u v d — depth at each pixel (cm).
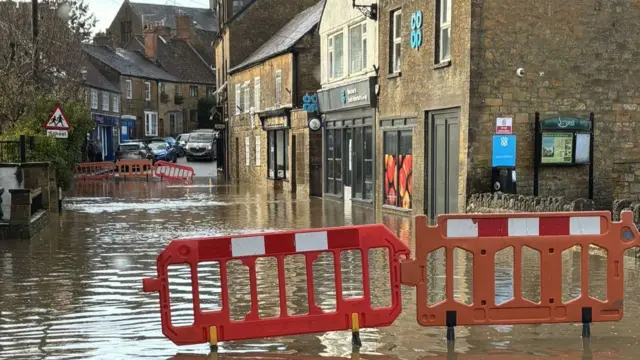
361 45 2300
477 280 672
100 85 5641
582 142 1645
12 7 3209
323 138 2666
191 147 5941
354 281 967
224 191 3078
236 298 878
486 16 1599
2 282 988
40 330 732
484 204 1534
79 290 932
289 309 808
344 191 2478
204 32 8469
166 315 651
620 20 1673
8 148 2145
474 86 1602
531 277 962
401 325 734
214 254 659
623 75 1684
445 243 669
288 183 3122
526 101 1630
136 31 8606
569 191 1661
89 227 1666
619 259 681
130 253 1258
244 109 3944
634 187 1422
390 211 2058
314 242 670
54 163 2245
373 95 2155
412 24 1895
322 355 637
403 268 667
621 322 738
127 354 648
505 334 697
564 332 702
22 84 2523
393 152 2062
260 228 1647
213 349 656
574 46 1650
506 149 1616
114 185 3462
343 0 2416
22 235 1445
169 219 1850
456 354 632
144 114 6819
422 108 1845
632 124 1694
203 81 7800
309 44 3075
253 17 4269
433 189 1820
